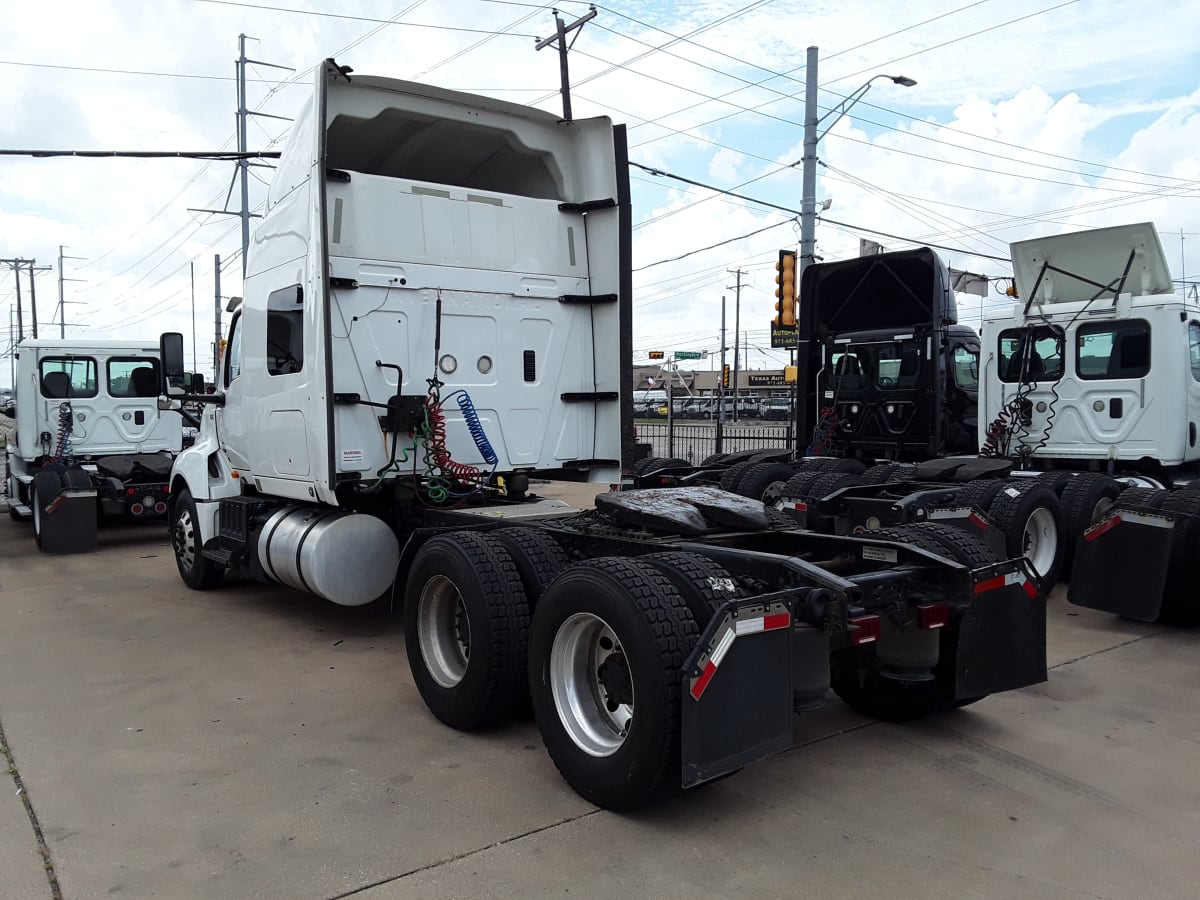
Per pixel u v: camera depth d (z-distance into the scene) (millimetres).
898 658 4273
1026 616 4395
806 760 4250
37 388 11922
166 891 3070
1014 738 4543
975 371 11336
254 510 7043
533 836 3461
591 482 6836
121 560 10125
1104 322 8688
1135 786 3955
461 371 6215
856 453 11414
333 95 5781
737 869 3215
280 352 6383
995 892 3070
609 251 6676
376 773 4078
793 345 15906
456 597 4777
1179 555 6344
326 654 6102
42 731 4621
